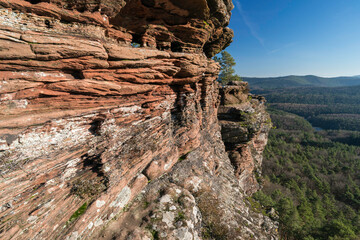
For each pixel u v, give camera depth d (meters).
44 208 7.93
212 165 21.97
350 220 51.97
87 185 9.84
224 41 26.52
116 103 10.82
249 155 42.81
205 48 26.27
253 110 40.88
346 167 102.94
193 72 16.20
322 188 78.56
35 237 7.41
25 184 7.13
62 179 8.84
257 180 48.94
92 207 9.80
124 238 10.10
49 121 7.66
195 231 12.20
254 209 21.12
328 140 162.00
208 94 25.91
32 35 6.91
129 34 13.12
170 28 15.27
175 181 15.81
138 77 11.70
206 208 14.84
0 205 6.45
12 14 6.71
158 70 13.14
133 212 12.09
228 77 60.62
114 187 11.26
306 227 38.78
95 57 8.93
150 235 10.60
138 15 12.95
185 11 14.38
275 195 53.34
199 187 16.23
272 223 19.80
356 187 79.56
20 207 7.11
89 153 9.75
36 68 7.32
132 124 12.56
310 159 118.31
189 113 19.17
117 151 11.50
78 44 8.08
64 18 8.16
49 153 7.89
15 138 6.54
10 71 6.72
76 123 8.86
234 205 18.42
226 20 20.03
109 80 10.16
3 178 6.39
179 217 12.04
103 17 9.66
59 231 8.41
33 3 7.42
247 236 14.62
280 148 128.88
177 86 17.41
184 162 18.11
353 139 165.88
